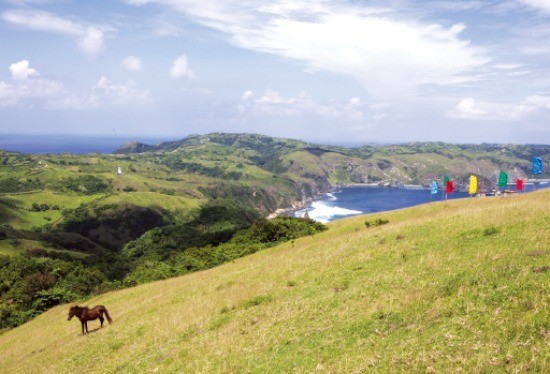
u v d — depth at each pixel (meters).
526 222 20.50
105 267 125.38
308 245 38.56
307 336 13.72
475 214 26.22
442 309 12.20
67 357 21.94
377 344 11.45
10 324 56.88
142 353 18.00
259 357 13.19
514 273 13.13
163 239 167.62
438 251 19.28
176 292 33.22
